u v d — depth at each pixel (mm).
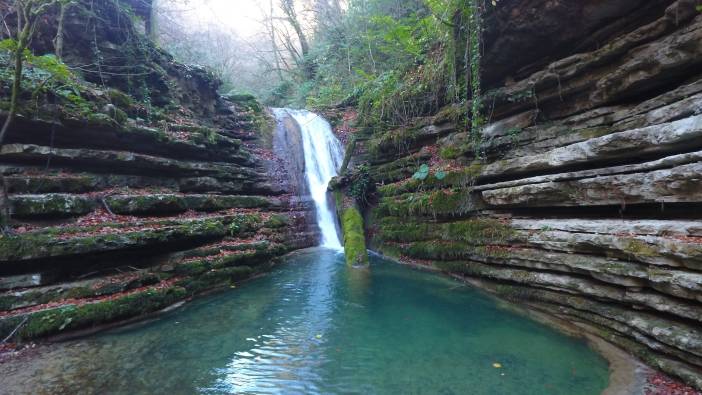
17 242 6145
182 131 11500
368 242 13453
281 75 29094
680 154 5078
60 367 5145
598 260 5934
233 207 11898
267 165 14891
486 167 9195
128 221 8070
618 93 7266
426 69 12555
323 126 18500
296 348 5859
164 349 5797
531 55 8898
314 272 10531
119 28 11539
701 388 4117
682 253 4590
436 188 10703
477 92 9992
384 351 5703
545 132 8758
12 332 5566
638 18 7020
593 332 5883
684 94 6000
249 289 8992
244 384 4805
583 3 7188
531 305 7211
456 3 9523
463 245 9258
